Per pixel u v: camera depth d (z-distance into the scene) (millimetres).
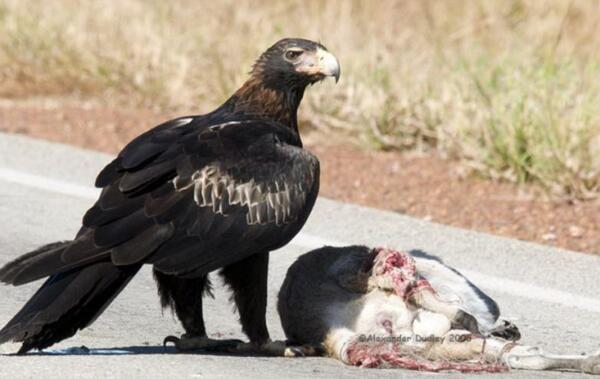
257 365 9789
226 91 21484
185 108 21797
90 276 9234
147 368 9531
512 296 12219
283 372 9602
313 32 22734
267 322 11398
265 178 9867
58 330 9281
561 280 12812
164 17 24234
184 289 10039
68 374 9266
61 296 9148
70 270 9273
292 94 10891
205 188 9664
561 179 16578
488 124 17719
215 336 10836
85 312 9281
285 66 10766
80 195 15914
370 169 17984
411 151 19000
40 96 22719
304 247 13781
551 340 10953
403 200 16469
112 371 9391
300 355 10117
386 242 14102
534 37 22703
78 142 19344
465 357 9781
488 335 10086
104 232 9312
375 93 19656
